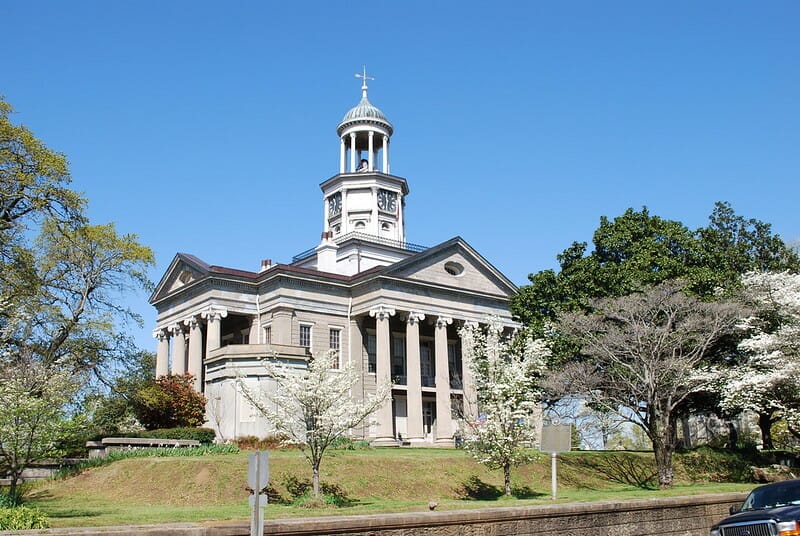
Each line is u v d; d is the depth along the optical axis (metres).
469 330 38.00
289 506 27.16
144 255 43.09
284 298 55.56
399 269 57.69
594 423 49.34
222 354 44.09
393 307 56.94
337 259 69.19
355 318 58.50
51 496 30.81
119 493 30.84
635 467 42.22
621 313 39.25
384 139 76.31
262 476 15.82
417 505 25.30
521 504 24.77
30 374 30.36
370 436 54.78
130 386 42.91
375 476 34.03
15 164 37.59
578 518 22.08
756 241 51.94
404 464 36.34
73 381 32.03
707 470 43.62
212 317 55.22
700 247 46.44
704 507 25.33
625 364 37.50
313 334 56.41
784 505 18.69
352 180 72.75
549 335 45.19
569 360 43.25
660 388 38.19
